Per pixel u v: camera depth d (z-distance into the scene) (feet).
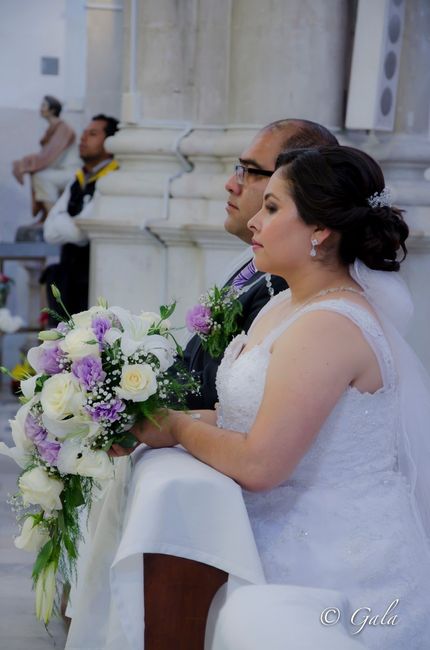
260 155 12.06
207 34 20.68
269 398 8.87
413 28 20.12
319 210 9.29
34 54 42.57
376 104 19.20
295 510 9.26
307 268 9.60
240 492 8.61
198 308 11.89
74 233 25.89
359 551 9.10
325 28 19.63
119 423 9.29
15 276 39.24
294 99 19.69
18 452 9.57
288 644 7.07
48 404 9.06
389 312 9.70
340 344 8.95
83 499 9.58
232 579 8.50
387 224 9.45
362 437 9.25
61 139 38.37
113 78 40.60
